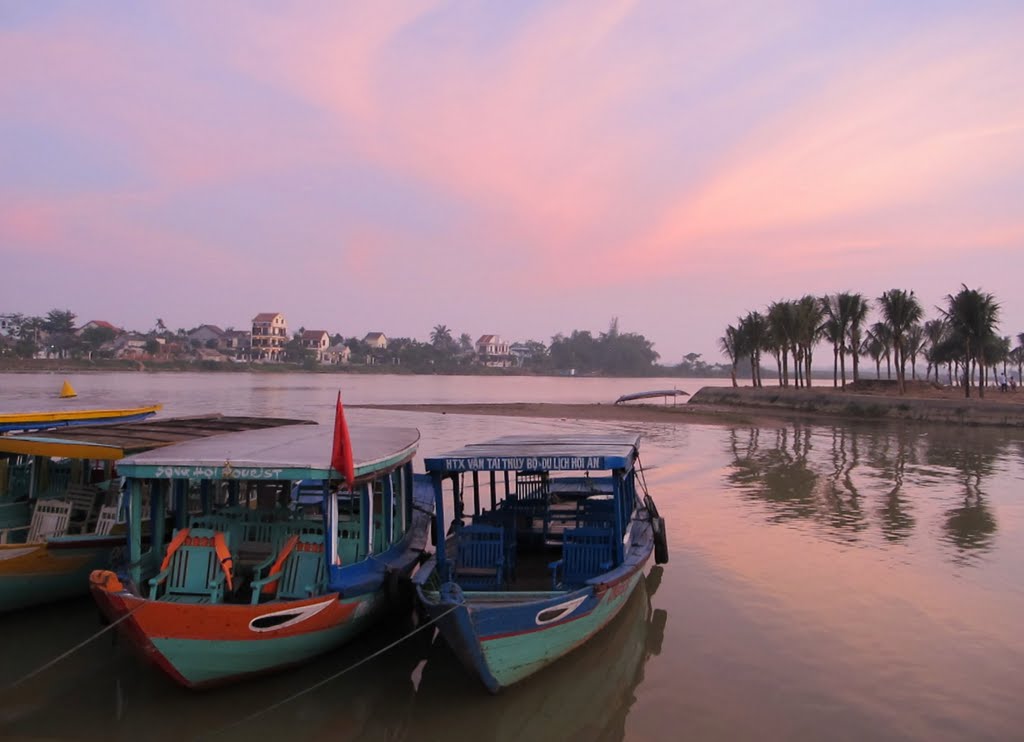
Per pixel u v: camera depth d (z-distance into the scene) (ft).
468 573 34.42
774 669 30.04
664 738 25.03
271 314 535.60
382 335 623.36
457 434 119.55
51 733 25.14
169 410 151.53
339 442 28.17
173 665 26.13
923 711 26.58
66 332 468.75
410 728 26.16
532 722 26.58
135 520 29.81
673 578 41.63
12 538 39.37
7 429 42.45
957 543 48.96
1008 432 126.31
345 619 30.09
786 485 72.43
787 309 200.54
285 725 26.13
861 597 38.34
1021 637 33.06
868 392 186.60
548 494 44.98
